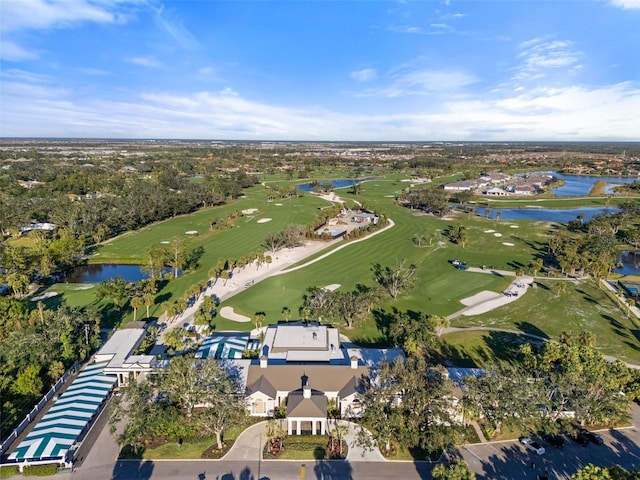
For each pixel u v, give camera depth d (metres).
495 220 193.75
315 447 54.53
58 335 71.81
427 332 74.12
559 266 128.25
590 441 55.66
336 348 73.88
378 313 94.12
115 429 54.19
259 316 84.31
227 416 56.03
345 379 62.78
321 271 121.56
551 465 51.72
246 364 66.50
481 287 110.25
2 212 163.00
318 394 59.66
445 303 100.00
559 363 66.38
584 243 138.38
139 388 56.88
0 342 71.19
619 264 131.00
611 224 171.62
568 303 100.44
